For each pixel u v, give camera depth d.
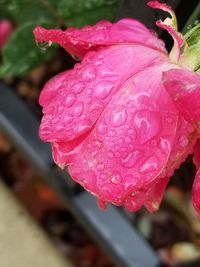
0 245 0.33
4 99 0.32
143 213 0.32
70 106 0.14
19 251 0.33
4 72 0.29
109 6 0.24
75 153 0.14
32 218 0.35
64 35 0.15
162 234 0.32
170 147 0.14
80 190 0.30
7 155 0.37
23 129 0.31
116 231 0.29
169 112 0.14
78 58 0.16
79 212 0.29
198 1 0.18
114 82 0.14
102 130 0.14
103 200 0.14
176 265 0.30
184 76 0.13
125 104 0.14
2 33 0.33
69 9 0.25
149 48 0.15
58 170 0.30
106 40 0.15
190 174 0.29
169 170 0.14
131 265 0.28
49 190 0.36
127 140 0.14
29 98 0.34
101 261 0.34
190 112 0.13
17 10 0.28
